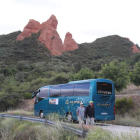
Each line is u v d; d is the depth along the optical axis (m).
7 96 36.25
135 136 6.66
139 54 100.81
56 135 8.36
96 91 13.44
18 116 14.17
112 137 6.74
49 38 121.81
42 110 18.52
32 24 129.38
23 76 60.81
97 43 167.38
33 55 105.88
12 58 99.50
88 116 11.20
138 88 38.19
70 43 139.62
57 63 94.69
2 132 12.26
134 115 17.89
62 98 15.89
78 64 82.50
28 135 10.84
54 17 135.50
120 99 21.12
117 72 30.53
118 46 157.00
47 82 49.44
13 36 131.88
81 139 7.75
